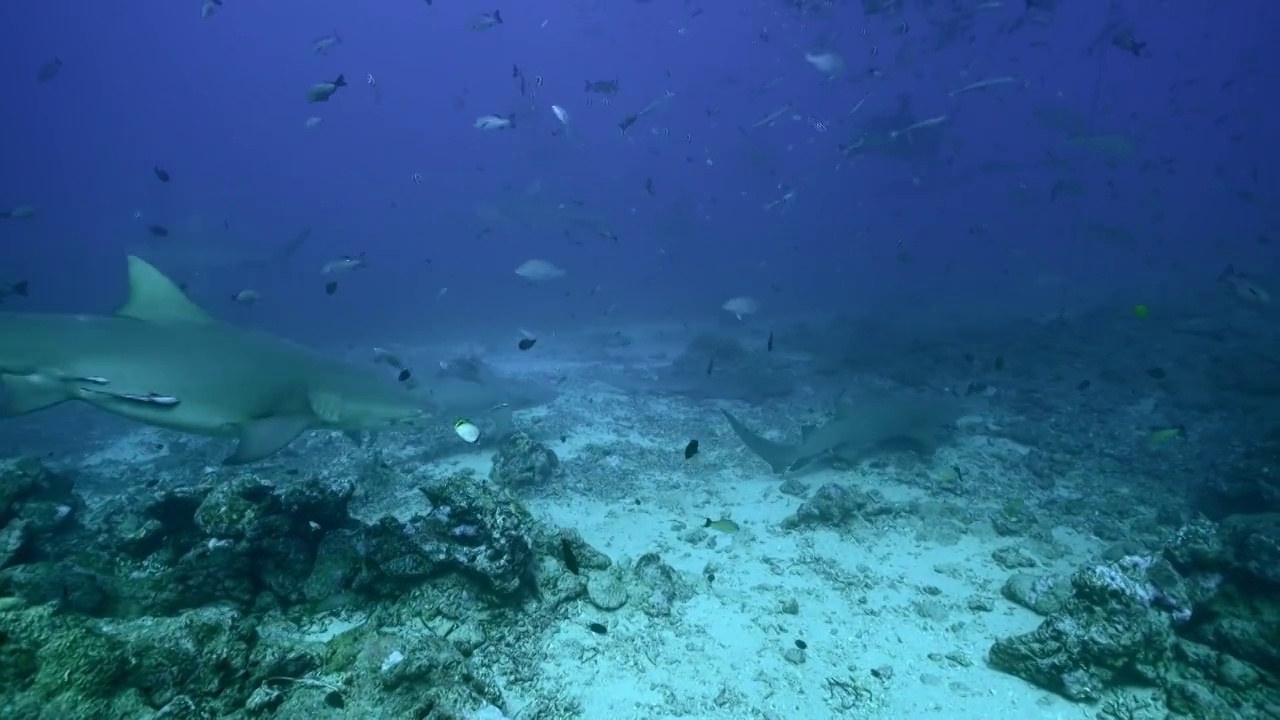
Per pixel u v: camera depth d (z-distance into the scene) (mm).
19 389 5543
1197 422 12914
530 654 5688
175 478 11266
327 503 6555
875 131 31938
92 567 5945
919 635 6266
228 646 4285
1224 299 24703
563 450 12227
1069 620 5469
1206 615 5770
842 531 8516
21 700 3414
